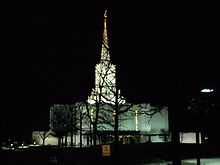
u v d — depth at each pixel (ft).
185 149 144.46
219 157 131.64
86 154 113.19
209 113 90.68
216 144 146.92
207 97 67.92
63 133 258.16
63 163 106.83
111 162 94.22
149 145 157.89
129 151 129.70
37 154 156.46
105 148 96.32
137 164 96.63
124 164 93.61
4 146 355.77
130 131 303.89
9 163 110.01
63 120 292.61
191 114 82.07
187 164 106.52
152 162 103.35
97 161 96.22
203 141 159.74
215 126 109.19
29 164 106.01
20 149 272.10
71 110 258.57
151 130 330.13
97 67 173.68
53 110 316.40
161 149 139.85
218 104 82.43
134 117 316.81
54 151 173.37
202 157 131.44
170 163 104.73
